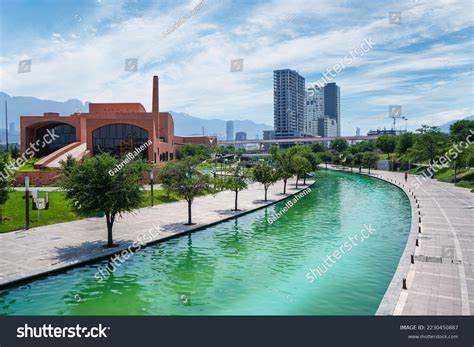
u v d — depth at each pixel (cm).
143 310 1466
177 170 2952
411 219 3192
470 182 5797
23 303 1524
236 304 1512
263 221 3241
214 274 1875
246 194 5097
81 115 8050
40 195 3788
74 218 3141
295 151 8806
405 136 10506
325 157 12812
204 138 14325
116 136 7056
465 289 1495
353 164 11500
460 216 3180
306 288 1678
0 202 2644
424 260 1892
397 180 7138
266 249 2336
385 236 2653
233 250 2314
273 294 1616
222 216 3322
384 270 1917
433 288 1509
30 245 2262
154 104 9244
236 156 11675
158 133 7875
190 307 1490
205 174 3027
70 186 2266
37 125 7981
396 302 1378
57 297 1584
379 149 12850
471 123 10600
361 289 1662
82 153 6750
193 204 4106
